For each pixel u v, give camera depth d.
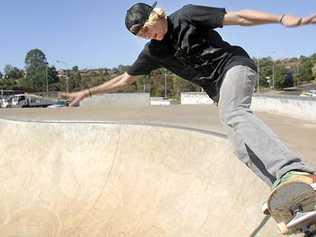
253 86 3.48
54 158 10.84
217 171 7.09
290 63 125.25
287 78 90.25
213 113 19.95
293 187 2.89
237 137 3.36
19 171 10.99
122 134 10.15
